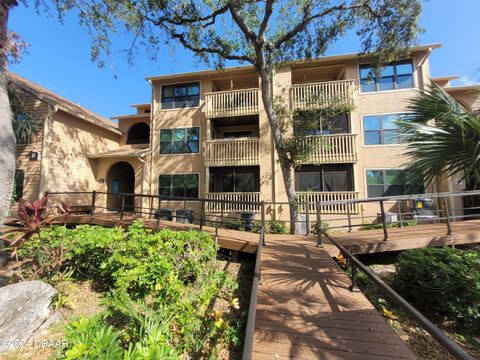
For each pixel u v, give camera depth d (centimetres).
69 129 1160
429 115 404
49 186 1047
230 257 587
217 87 1355
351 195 1003
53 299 333
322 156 1008
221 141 1130
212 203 1110
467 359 110
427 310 333
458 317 294
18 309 286
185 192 1205
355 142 996
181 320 236
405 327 304
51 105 1056
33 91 1073
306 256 468
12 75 1195
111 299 293
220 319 259
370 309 279
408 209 983
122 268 348
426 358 248
